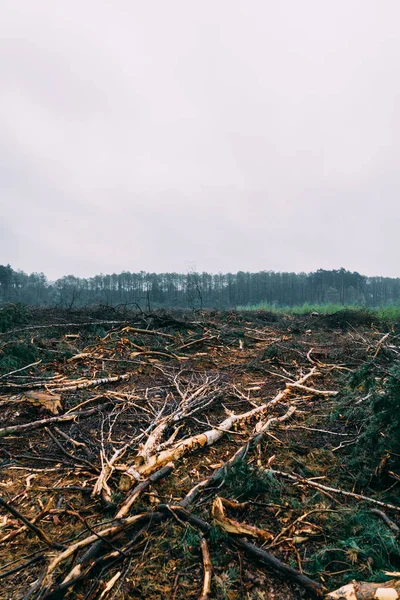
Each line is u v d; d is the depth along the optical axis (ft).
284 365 21.25
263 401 14.88
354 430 11.57
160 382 17.33
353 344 24.64
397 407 9.01
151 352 22.24
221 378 18.31
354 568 5.80
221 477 8.57
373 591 4.94
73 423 12.01
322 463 9.62
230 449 10.44
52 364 18.89
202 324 32.17
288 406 14.14
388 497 7.82
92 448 10.23
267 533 6.40
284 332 34.27
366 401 12.04
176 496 7.91
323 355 22.81
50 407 12.44
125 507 6.98
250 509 7.41
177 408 12.84
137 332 27.73
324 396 15.25
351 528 6.60
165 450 9.68
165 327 30.71
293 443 10.75
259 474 8.29
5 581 5.55
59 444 10.36
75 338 25.71
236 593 5.37
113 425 11.86
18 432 11.19
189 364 21.07
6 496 7.91
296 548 6.35
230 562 5.98
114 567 5.83
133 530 6.70
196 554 6.19
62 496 7.91
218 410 13.79
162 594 5.35
